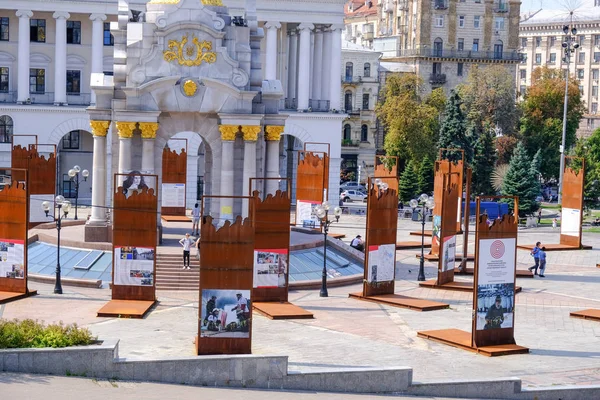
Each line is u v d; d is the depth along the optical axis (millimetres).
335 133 118062
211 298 46438
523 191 113625
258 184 72625
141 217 58531
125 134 69625
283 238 60312
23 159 78938
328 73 118625
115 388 42031
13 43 115125
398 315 59094
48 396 39969
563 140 132250
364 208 119688
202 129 71125
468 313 60281
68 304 58625
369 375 44406
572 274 76500
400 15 177375
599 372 48000
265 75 117438
